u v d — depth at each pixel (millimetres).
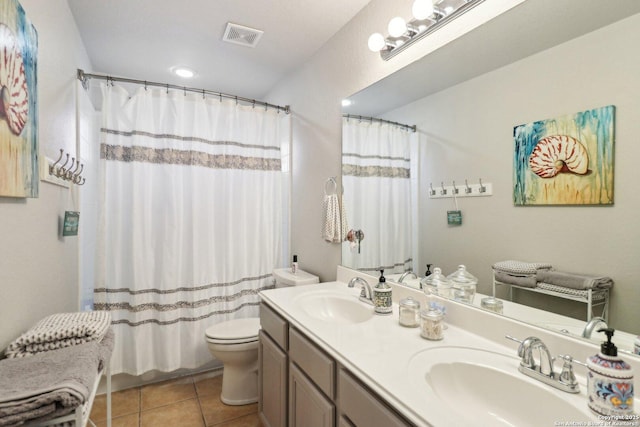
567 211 970
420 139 1495
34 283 1211
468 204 1287
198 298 2291
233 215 2477
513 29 1106
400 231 1616
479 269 1240
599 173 896
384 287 1445
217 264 2418
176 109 2250
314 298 1738
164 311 2189
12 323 1025
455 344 1104
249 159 2541
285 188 2779
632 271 832
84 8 1783
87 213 2346
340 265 2045
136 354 2135
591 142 912
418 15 1273
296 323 1365
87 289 2357
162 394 2170
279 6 1794
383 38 1538
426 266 1475
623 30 844
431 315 1158
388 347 1084
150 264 2201
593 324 899
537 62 1041
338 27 2008
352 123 1926
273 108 2660
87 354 1009
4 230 961
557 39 987
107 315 1308
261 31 2037
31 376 854
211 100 2387
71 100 1803
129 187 2145
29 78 1073
